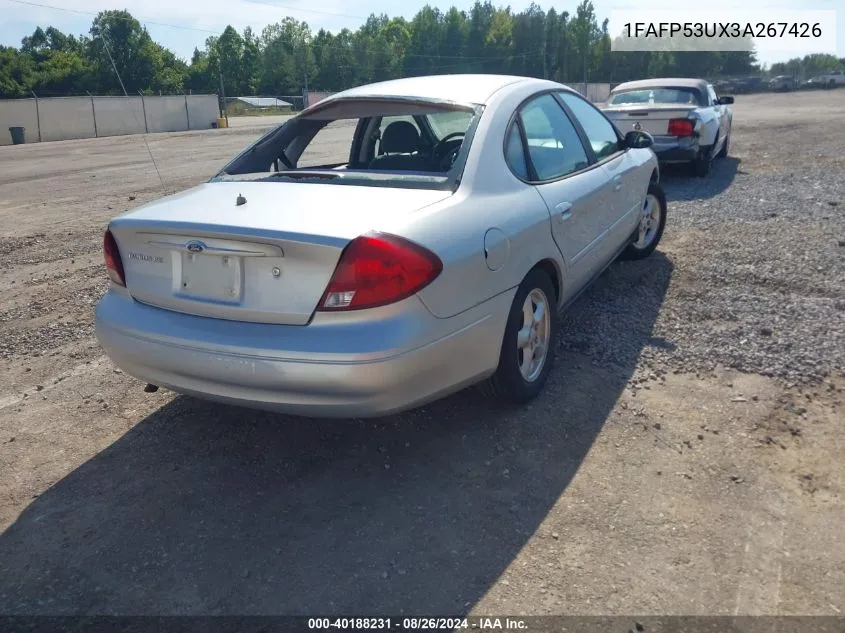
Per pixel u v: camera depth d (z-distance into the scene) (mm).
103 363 4578
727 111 12664
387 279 2775
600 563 2643
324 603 2518
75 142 34750
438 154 3770
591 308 5082
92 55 72938
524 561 2668
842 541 2705
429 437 3510
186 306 3092
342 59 100188
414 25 102938
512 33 99438
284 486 3191
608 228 4820
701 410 3637
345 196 3234
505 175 3584
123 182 14070
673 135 10141
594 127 4992
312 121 4219
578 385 3947
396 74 102500
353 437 3547
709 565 2609
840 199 8203
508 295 3365
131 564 2742
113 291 3434
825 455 3225
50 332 5191
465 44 101188
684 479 3100
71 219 9781
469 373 3209
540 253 3646
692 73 91562
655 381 3965
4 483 3287
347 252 2770
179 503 3098
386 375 2779
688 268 5895
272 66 99188
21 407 4016
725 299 5117
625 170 5121
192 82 99000
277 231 2826
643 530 2801
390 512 2980
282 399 2867
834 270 5594
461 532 2840
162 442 3584
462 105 3748
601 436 3451
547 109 4297
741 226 7211
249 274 2930
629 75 94812
